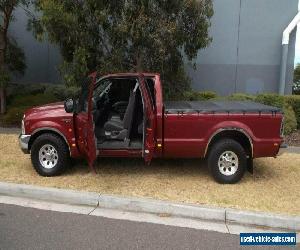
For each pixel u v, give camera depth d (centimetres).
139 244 482
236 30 1367
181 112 672
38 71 1532
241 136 700
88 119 639
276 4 1339
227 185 684
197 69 1399
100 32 1048
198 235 513
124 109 754
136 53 1032
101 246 473
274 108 689
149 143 653
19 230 512
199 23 1042
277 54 1357
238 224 555
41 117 709
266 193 648
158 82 688
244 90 1389
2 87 1304
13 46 1349
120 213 582
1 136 1039
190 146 680
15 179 690
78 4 1000
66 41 1012
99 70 1028
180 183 688
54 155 713
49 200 627
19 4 1303
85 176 716
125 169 762
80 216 565
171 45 1025
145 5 981
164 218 567
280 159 867
